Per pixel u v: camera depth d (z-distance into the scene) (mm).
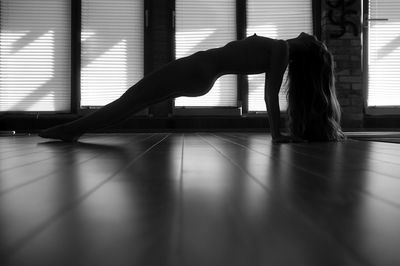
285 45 2354
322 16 5125
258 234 443
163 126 5094
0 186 807
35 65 5176
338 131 2713
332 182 852
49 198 675
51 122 5109
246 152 1715
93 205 614
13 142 2504
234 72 2434
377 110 5145
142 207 598
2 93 5145
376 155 1547
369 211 568
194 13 5199
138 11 5215
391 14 5172
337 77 5035
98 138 3148
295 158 1430
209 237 430
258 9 5219
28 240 419
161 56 5180
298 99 2584
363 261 351
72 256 364
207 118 5117
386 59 5176
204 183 847
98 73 5199
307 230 461
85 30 5180
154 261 350
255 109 5176
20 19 5168
